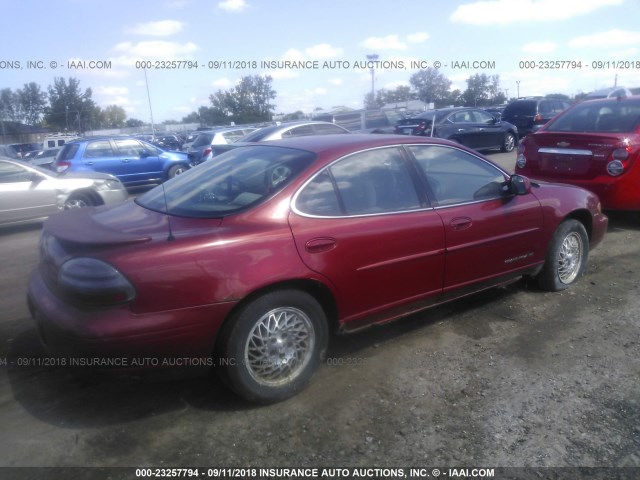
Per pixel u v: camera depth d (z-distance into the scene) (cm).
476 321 441
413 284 381
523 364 371
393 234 362
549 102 2017
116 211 372
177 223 324
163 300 283
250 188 343
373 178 372
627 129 671
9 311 479
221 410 322
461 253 402
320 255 330
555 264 483
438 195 400
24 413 318
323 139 397
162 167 1391
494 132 1731
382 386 346
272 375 324
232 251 301
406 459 279
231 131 1611
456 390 341
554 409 320
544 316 448
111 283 274
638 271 549
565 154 688
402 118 1903
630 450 285
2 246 760
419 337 414
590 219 514
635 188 652
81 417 315
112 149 1304
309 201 339
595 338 407
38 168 881
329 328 361
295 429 304
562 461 277
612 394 335
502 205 432
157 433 300
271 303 314
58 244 305
